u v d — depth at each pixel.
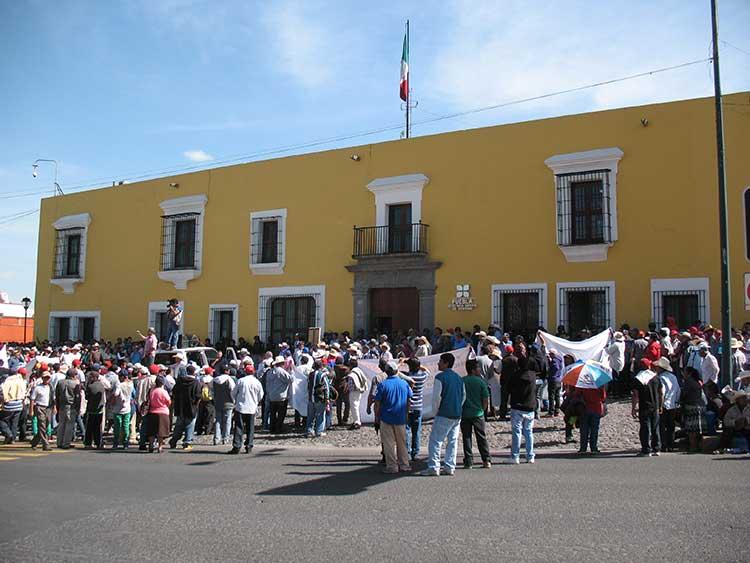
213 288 26.42
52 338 31.50
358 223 23.20
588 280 18.89
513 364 14.83
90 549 6.48
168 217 27.88
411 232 21.98
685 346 14.77
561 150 19.62
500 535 6.52
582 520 6.95
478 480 9.31
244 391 12.99
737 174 17.36
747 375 11.81
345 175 23.69
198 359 19.39
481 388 10.47
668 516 7.01
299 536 6.69
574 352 15.52
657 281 17.97
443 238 21.38
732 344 14.35
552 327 19.27
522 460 10.94
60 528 7.23
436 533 6.65
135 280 28.84
